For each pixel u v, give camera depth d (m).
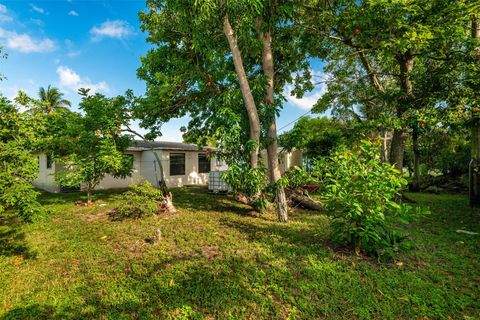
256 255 4.01
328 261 3.76
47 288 3.12
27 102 4.80
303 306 2.69
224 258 3.92
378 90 8.72
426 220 6.39
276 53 7.76
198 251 4.21
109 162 7.75
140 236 5.03
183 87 7.81
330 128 13.37
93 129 8.10
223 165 18.19
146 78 8.57
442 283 3.15
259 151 6.44
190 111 9.57
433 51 6.79
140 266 3.67
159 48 8.19
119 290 3.04
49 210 4.04
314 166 5.32
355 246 4.00
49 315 2.62
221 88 7.62
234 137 5.77
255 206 7.21
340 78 10.34
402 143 8.34
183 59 8.17
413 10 5.22
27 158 3.88
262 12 5.93
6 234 5.30
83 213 7.22
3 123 3.97
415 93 7.11
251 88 6.62
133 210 6.57
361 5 5.99
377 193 3.68
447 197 10.73
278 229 5.45
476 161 8.16
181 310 2.64
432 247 4.40
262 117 6.38
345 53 9.29
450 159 13.76
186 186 15.05
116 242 4.71
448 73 6.46
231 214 6.98
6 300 2.88
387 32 5.98
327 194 4.11
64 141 7.75
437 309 2.63
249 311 2.64
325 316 2.54
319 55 8.58
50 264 3.82
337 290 2.98
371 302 2.74
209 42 6.23
